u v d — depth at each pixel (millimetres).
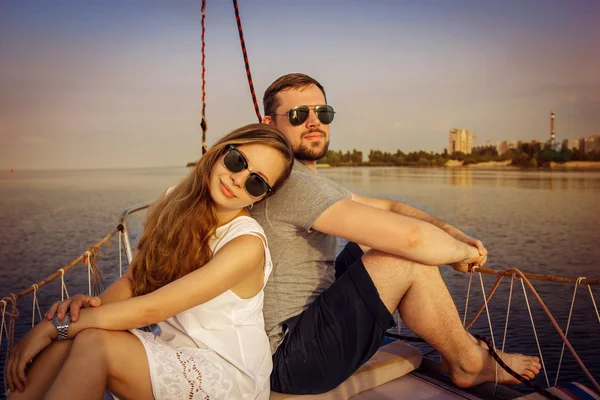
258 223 1823
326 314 1813
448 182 80562
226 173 1647
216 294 1572
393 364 2152
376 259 1846
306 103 2271
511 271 2143
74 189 82625
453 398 2023
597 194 62281
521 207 48625
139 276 1764
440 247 1800
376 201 2619
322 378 1812
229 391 1549
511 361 2090
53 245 32125
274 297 1891
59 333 1445
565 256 25734
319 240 1938
